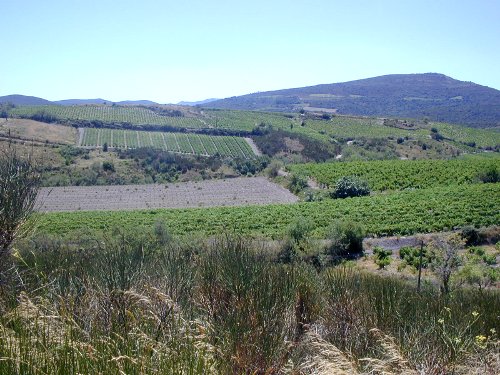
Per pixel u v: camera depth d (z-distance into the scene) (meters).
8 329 3.39
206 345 3.59
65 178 72.12
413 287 11.55
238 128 133.50
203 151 109.62
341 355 4.38
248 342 4.05
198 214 50.78
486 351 4.99
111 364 3.01
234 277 5.07
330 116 169.00
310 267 7.21
